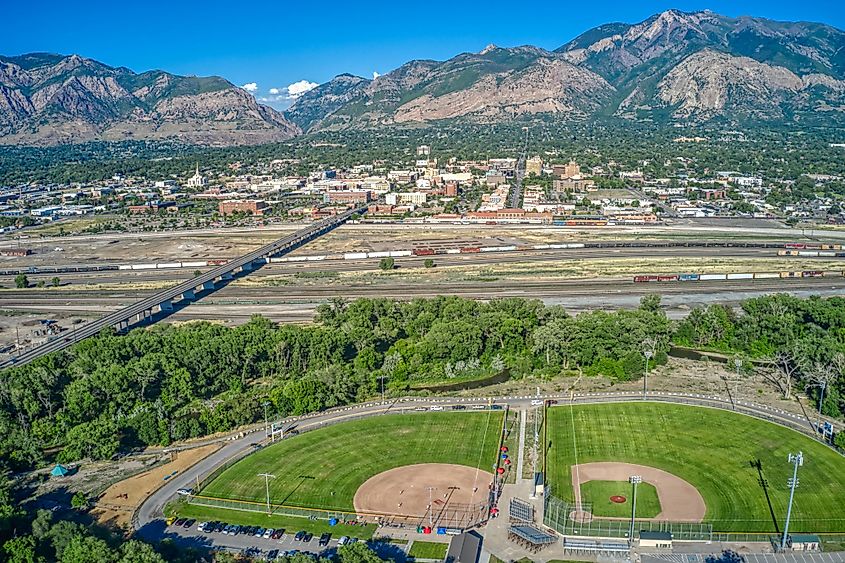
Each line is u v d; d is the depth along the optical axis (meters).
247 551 191.88
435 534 199.88
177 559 177.25
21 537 177.75
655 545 193.00
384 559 186.25
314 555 188.25
